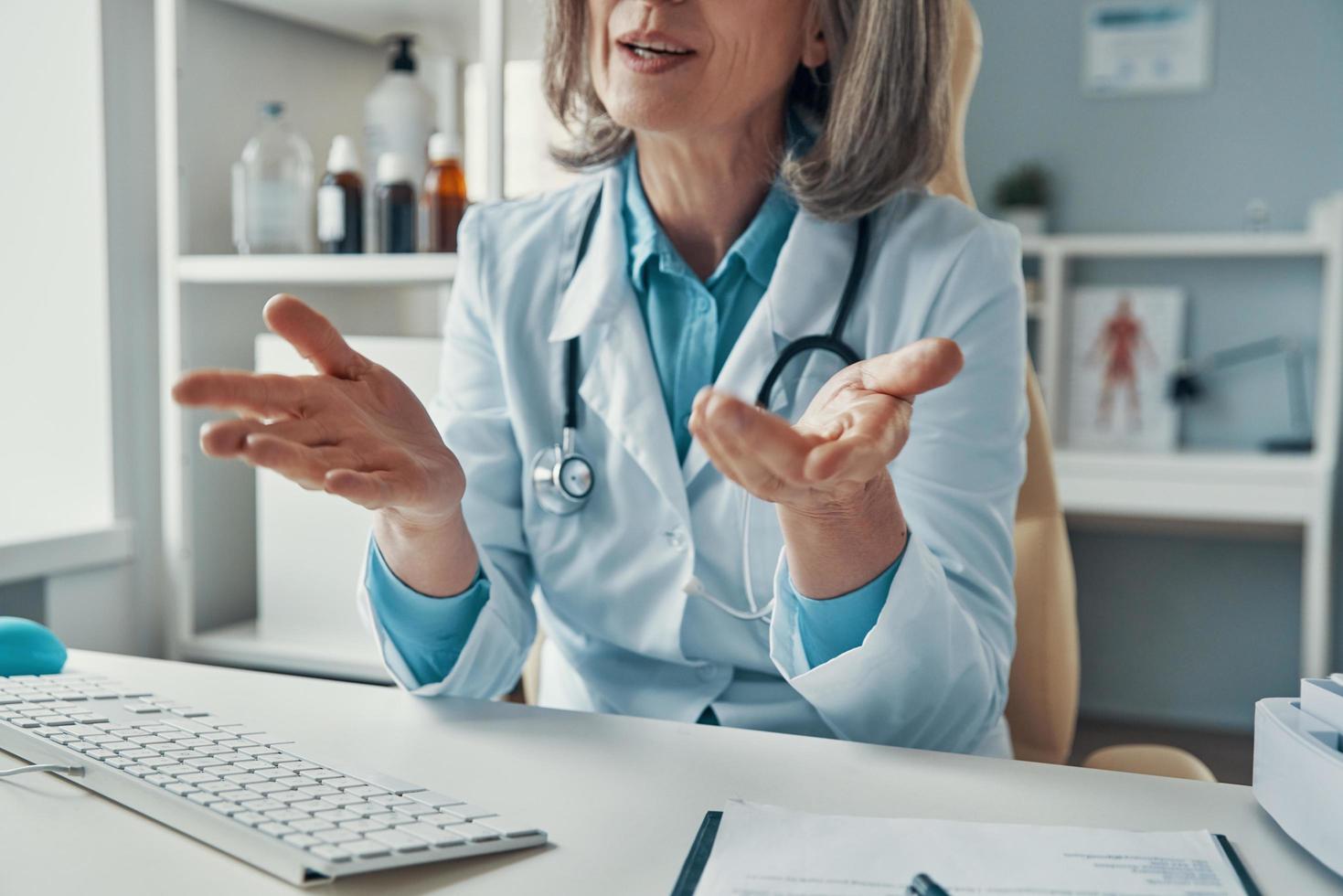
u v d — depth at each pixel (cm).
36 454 175
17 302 175
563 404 103
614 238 105
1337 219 273
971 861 54
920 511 93
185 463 171
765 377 98
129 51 171
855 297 100
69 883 52
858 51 96
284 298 69
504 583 98
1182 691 324
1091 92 328
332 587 163
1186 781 67
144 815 59
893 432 60
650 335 104
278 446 61
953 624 80
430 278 156
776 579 79
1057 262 316
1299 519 273
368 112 172
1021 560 118
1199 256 322
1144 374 323
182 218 168
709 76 92
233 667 165
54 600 163
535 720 77
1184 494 283
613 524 100
